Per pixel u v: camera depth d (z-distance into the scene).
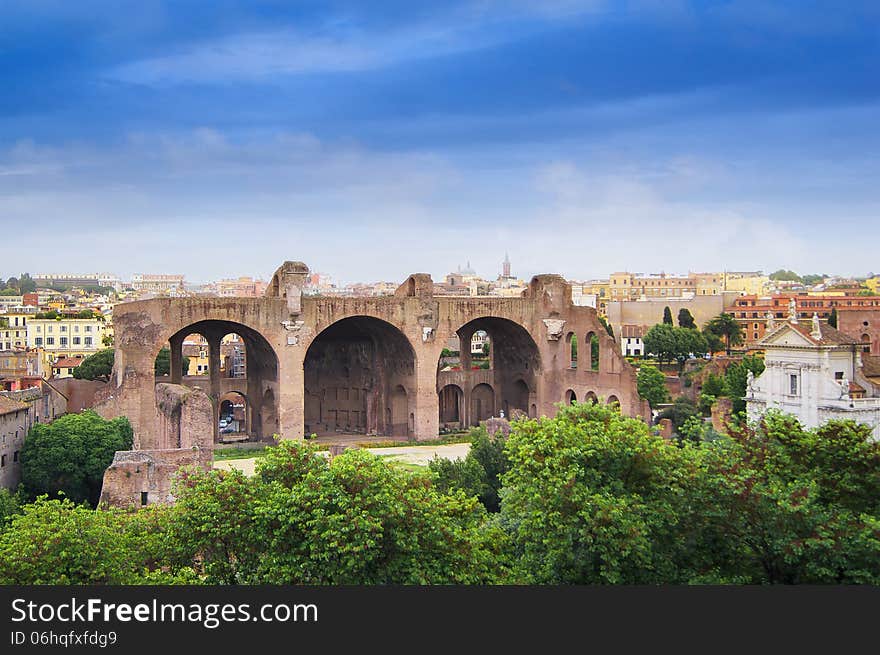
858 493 42.28
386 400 115.25
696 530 41.72
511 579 41.50
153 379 94.31
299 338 102.25
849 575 37.38
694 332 186.25
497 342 121.81
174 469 64.00
